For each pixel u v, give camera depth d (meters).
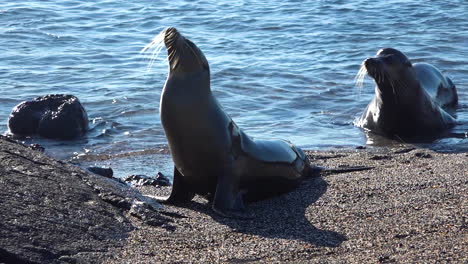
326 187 17.02
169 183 19.02
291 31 42.22
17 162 14.62
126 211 14.45
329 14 46.75
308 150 22.58
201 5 50.50
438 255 11.81
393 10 47.25
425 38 39.72
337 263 11.77
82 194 14.29
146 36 41.16
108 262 11.97
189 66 15.77
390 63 25.50
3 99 28.53
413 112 25.67
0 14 45.56
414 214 14.20
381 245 12.60
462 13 45.75
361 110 27.98
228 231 13.92
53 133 24.30
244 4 50.84
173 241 13.15
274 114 27.11
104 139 24.08
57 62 34.75
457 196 15.20
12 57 35.44
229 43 39.31
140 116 26.59
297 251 12.54
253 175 16.89
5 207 12.60
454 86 29.59
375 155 21.39
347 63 34.75
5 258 11.38
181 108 15.70
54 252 11.87
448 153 22.48
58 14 46.44
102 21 45.00
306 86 30.84
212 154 15.95
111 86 30.50
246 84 30.94
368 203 15.28
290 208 15.55
